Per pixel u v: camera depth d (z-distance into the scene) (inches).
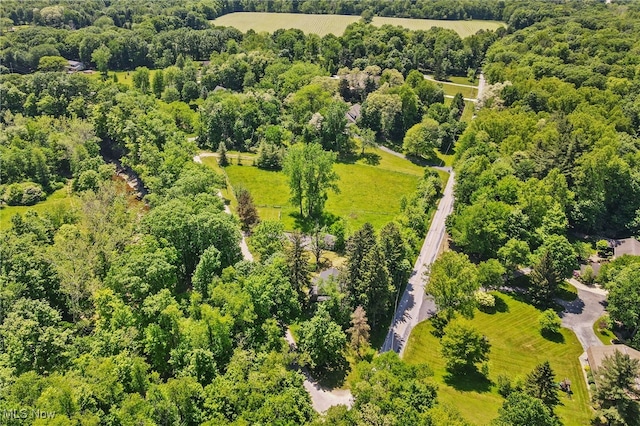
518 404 2544.3
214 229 3710.6
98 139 5999.0
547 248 4079.7
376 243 3745.1
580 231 4955.7
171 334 2940.5
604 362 2933.1
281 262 3560.5
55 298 3371.1
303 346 3181.6
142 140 5462.6
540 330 3708.2
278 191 5634.8
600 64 7352.4
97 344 2748.5
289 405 2445.9
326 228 4709.6
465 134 6318.9
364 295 3476.9
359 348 3393.2
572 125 5482.3
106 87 6909.5
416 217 4776.1
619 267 3964.1
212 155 6397.6
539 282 3922.2
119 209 4345.5
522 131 5684.1
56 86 6673.2
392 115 7121.1
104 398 2391.7
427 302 3976.4
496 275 3993.6
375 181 6013.8
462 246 4574.3
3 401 2222.0
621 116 5866.1
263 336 3144.7
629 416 2736.2
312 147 5024.6
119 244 3875.5
